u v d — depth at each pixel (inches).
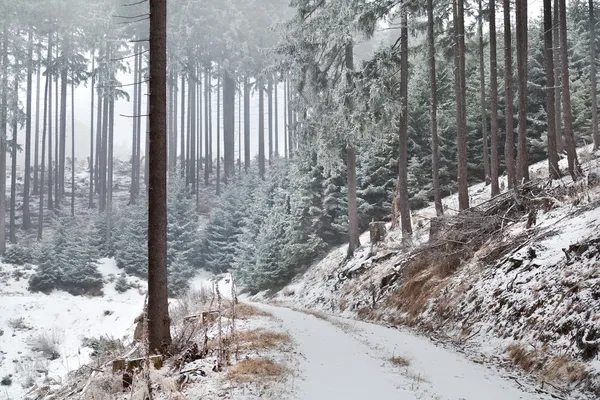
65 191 2536.9
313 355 386.3
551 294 440.1
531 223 629.9
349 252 1127.0
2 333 975.6
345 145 1154.7
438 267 709.3
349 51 1096.2
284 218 1434.5
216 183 2397.9
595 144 1157.1
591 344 350.6
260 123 2442.2
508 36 870.4
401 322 679.7
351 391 288.5
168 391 293.7
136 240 1766.7
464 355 455.8
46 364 844.6
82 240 1617.9
